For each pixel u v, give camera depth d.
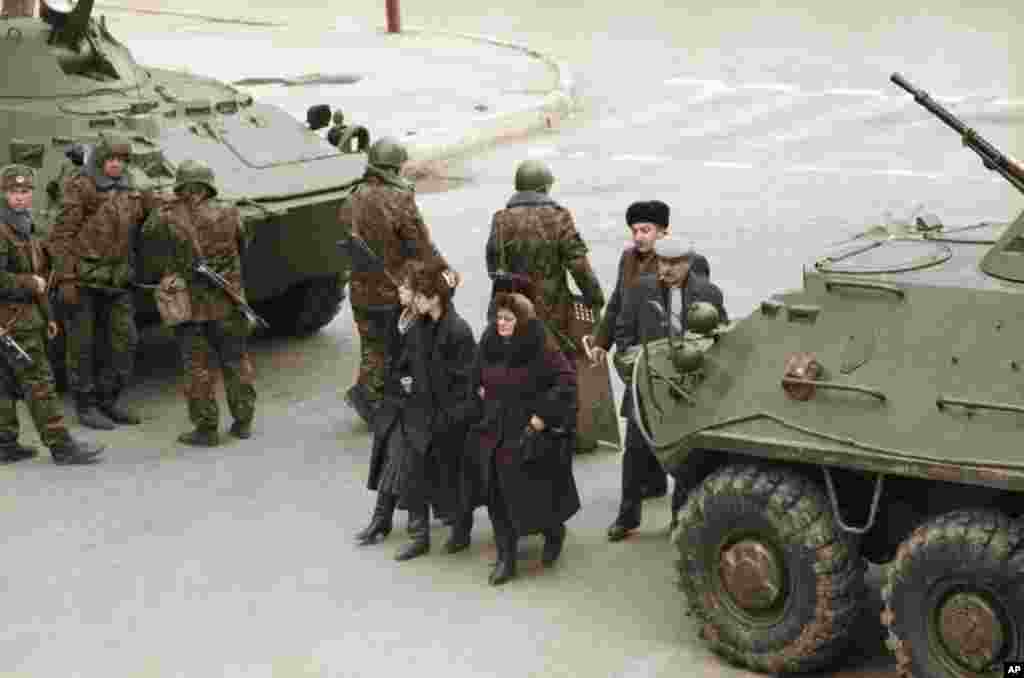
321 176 15.27
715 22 37.59
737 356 9.52
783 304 9.41
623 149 25.25
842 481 9.27
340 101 28.75
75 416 14.40
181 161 14.71
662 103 28.80
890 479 9.16
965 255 9.56
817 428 8.94
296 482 12.78
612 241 19.56
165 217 13.25
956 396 8.56
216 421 13.66
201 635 10.12
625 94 29.78
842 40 34.28
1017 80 29.02
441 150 24.98
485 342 10.52
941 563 8.41
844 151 24.25
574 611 10.28
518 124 26.80
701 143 25.34
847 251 9.80
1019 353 8.48
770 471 9.19
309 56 33.97
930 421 8.58
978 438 8.38
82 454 13.25
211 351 13.70
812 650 9.05
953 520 8.43
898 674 8.98
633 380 10.19
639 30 36.88
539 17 39.44
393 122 26.75
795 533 8.95
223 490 12.63
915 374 8.75
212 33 37.31
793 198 21.47
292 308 16.44
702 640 9.78
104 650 9.96
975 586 8.35
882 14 37.50
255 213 14.21
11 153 14.66
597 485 12.46
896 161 23.42
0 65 15.41
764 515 9.09
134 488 12.71
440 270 10.79
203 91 16.47
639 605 10.32
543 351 10.43
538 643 9.84
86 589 10.87
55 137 14.77
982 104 27.14
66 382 15.08
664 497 12.20
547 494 10.64
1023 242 8.97
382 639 9.98
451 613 10.32
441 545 11.48
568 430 10.53
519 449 10.46
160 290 13.31
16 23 15.86
